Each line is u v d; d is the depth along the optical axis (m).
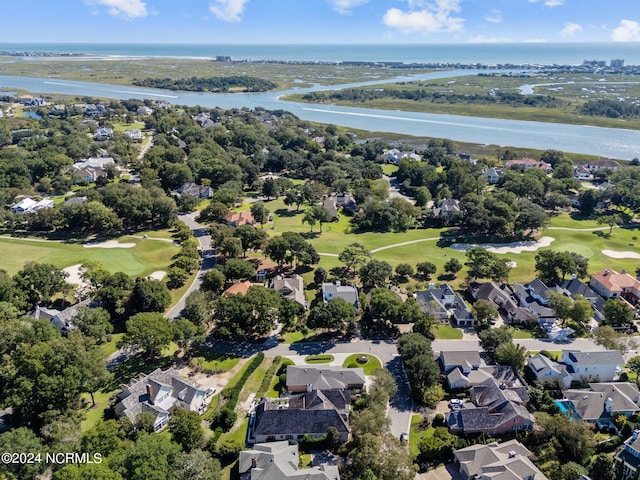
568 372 92.62
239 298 104.81
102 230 166.62
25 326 93.56
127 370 95.12
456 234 171.00
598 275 130.00
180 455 66.06
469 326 111.56
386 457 66.88
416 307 108.00
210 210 179.62
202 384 90.81
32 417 79.69
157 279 132.50
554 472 69.69
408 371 88.38
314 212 171.12
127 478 61.84
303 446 76.31
